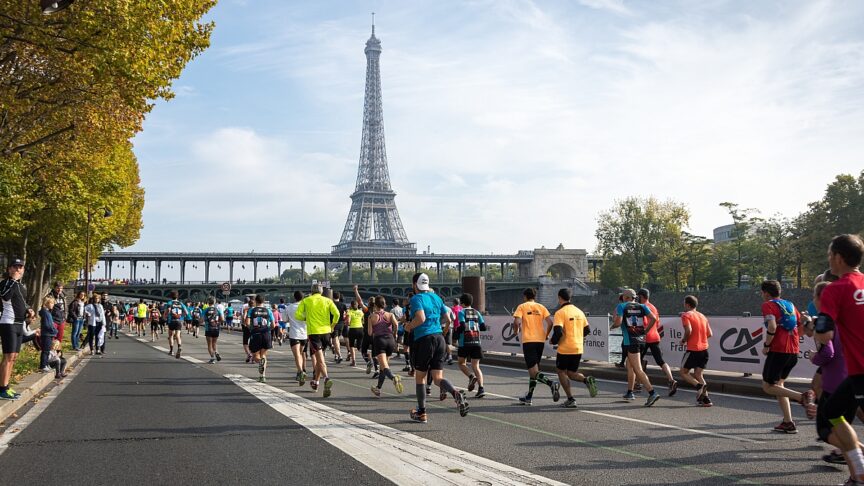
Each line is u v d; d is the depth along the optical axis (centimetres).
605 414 1133
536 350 1245
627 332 1288
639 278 11075
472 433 935
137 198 7094
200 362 2245
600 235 11550
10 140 2486
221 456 771
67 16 1733
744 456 796
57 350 1692
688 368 1259
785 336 966
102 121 2355
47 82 2208
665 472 713
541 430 965
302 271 13762
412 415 1039
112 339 4200
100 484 652
